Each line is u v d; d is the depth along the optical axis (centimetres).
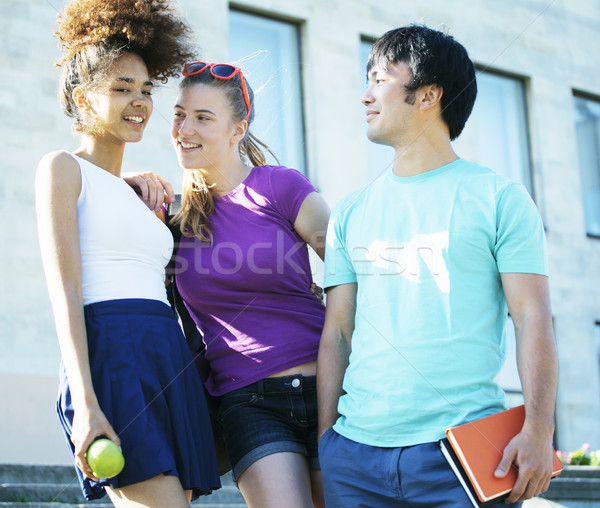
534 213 607
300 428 700
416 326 607
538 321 584
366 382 619
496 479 559
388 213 645
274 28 2406
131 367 602
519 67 2855
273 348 700
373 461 604
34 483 1362
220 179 734
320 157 2378
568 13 3002
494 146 2802
